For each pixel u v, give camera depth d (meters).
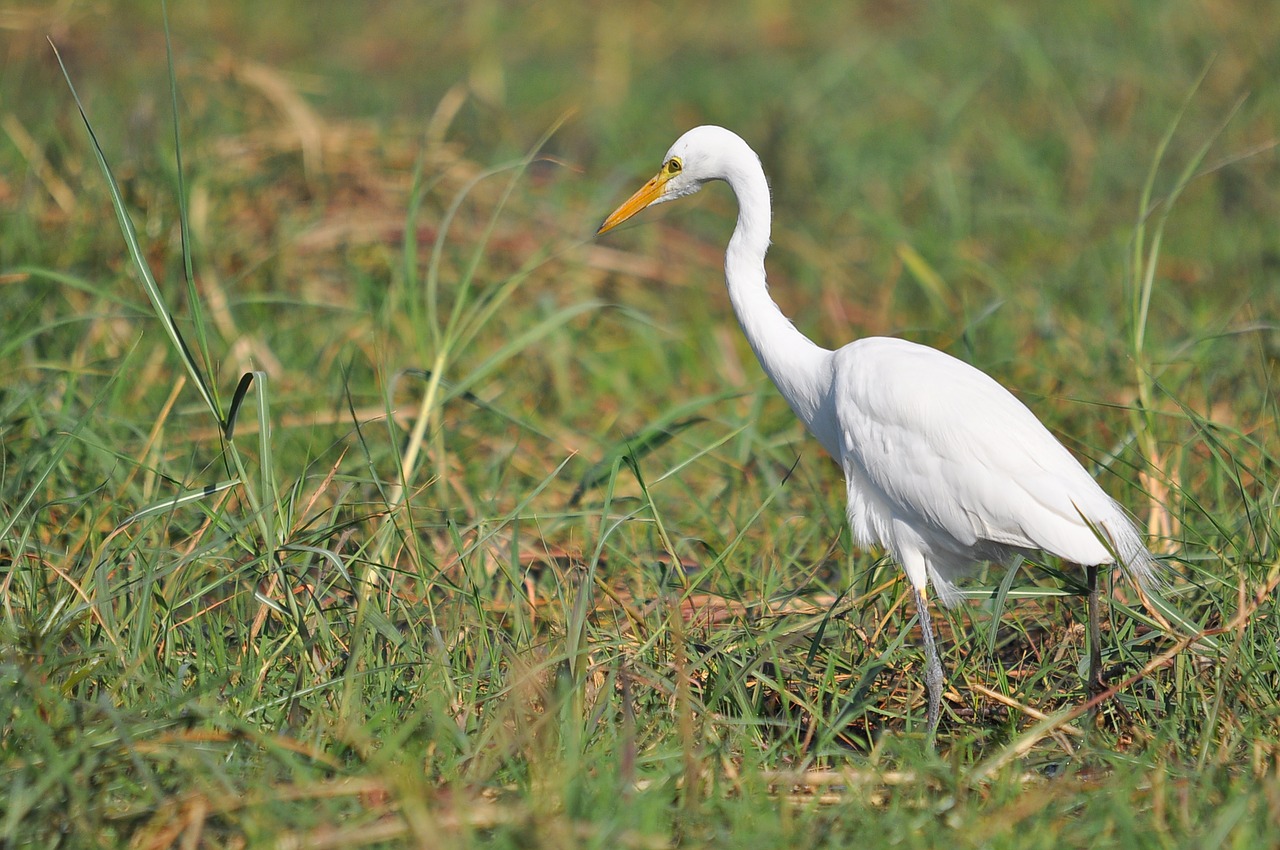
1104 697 7.51
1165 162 19.98
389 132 18.19
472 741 7.41
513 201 17.42
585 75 28.34
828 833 6.72
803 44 30.80
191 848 6.30
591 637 8.60
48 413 10.44
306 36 31.47
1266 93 20.64
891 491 8.71
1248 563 8.38
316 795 6.60
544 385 14.05
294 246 15.34
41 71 22.22
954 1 27.88
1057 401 12.59
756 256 9.91
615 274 17.08
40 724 6.77
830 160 21.00
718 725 7.89
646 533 10.76
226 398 12.05
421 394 12.99
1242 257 16.64
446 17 33.34
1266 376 11.04
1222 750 7.34
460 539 9.34
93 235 14.01
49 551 9.09
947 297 16.45
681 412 10.61
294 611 8.26
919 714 8.70
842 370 9.08
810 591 10.12
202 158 15.41
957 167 20.42
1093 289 16.02
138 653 7.77
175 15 30.48
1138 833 6.55
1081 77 22.53
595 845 6.16
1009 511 8.23
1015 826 6.78
